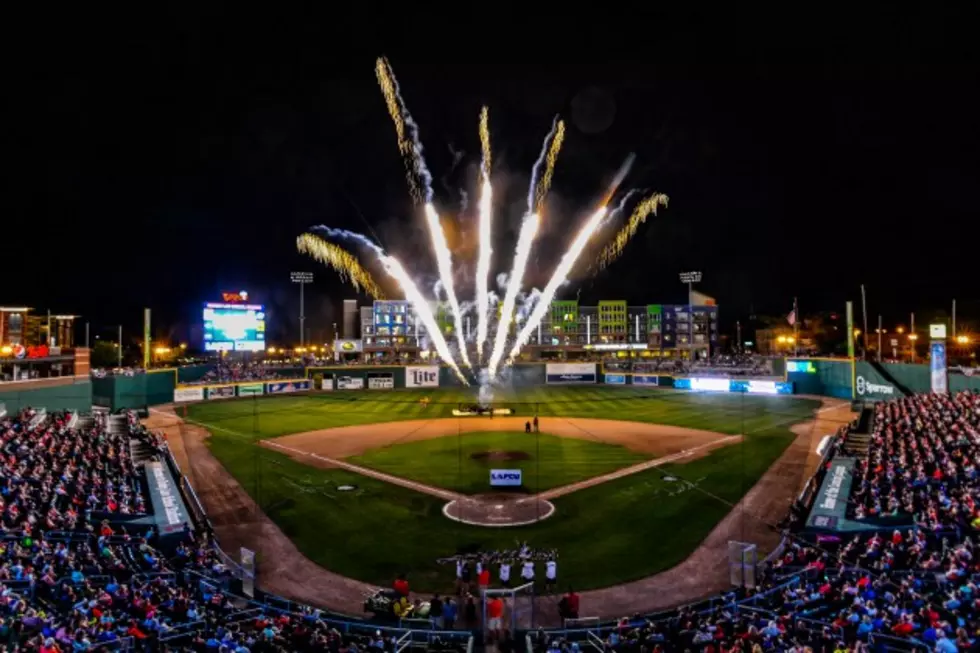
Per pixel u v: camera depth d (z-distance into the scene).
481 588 25.80
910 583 20.56
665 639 19.58
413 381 105.62
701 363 111.94
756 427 60.19
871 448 39.31
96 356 119.31
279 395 93.62
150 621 18.80
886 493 31.12
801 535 29.45
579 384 107.81
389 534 32.28
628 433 58.44
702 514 34.81
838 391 81.81
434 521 34.03
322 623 20.95
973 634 16.97
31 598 19.94
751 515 34.59
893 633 17.42
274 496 38.75
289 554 29.97
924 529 25.48
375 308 143.50
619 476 42.56
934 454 34.50
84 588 21.44
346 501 37.62
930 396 53.12
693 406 76.38
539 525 33.28
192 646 17.94
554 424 64.25
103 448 42.03
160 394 81.38
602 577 27.30
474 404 77.19
